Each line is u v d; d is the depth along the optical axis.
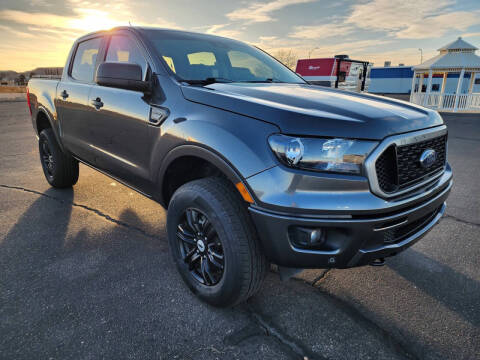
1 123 10.73
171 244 2.32
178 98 2.22
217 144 1.85
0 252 2.73
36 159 5.98
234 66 2.94
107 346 1.81
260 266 1.91
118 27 3.02
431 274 2.56
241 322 2.02
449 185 2.29
